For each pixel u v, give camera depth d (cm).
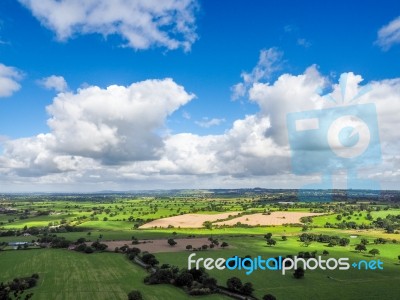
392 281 11362
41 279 11638
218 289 10294
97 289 10494
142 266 13362
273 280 11381
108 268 13112
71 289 10519
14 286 10556
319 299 9706
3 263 14012
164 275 11156
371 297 9900
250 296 9856
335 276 11881
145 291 10262
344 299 9738
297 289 10512
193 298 9675
